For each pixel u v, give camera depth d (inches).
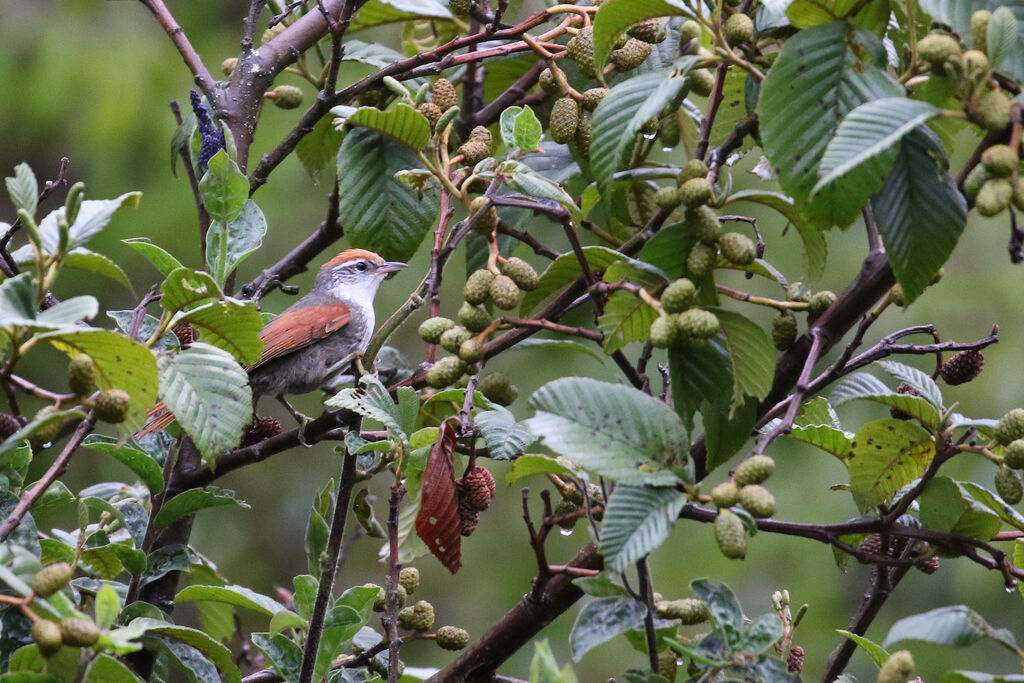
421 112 300.0
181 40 357.4
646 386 242.8
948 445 241.4
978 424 236.2
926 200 217.2
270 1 360.2
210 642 250.4
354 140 328.2
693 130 348.2
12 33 769.6
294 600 256.2
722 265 243.3
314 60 703.1
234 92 355.3
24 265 283.4
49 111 757.3
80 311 188.7
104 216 237.3
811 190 211.3
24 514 235.5
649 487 198.2
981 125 198.2
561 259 272.4
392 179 326.0
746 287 709.9
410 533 292.7
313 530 272.5
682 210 330.6
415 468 259.3
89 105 757.9
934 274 218.5
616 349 241.1
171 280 220.2
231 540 764.6
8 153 768.9
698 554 724.0
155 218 743.1
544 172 353.4
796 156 212.1
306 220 756.0
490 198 258.7
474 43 327.6
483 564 745.6
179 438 300.5
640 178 294.4
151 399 209.9
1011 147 193.6
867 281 243.3
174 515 288.8
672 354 225.9
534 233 663.1
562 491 266.4
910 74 227.6
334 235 387.5
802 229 252.8
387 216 324.5
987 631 187.0
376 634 300.7
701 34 280.4
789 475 732.0
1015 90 213.6
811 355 232.5
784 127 213.2
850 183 209.8
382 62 390.9
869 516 283.7
